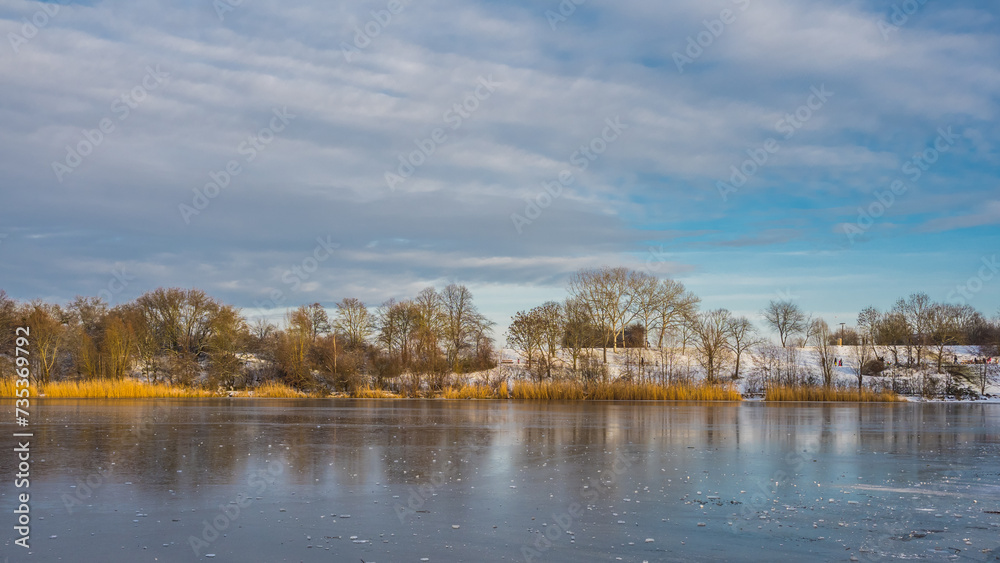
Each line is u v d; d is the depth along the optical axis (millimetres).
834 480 20125
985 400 71500
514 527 14680
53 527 14516
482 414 46438
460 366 84625
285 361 78312
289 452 25297
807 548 13250
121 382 68062
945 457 25016
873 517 15617
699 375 84062
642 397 68000
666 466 22578
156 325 83625
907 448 27609
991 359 85250
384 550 13062
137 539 13688
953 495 18031
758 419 42594
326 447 26859
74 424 36469
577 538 13859
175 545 13320
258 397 71938
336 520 15180
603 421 40375
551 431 33875
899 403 65875
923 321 84500
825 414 48219
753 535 14117
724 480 20047
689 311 91500
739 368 89438
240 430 33469
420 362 75375
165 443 27812
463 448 26781
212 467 21828
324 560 12469
